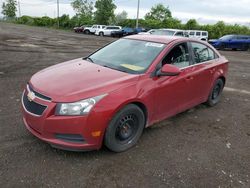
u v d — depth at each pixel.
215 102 6.21
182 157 3.89
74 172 3.37
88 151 3.81
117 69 4.22
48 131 3.38
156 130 4.69
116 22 60.22
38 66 9.66
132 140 3.98
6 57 11.16
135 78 3.90
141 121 4.02
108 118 3.46
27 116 3.60
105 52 4.95
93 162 3.59
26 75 8.06
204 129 4.91
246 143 4.50
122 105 3.58
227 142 4.48
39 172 3.32
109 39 31.83
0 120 4.64
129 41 5.05
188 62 4.96
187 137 4.54
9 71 8.47
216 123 5.24
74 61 4.77
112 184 3.21
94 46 19.81
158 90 4.16
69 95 3.35
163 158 3.82
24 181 3.15
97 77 3.81
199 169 3.64
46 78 3.84
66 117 3.30
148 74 4.08
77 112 3.30
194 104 5.36
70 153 3.74
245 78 10.00
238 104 6.56
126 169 3.51
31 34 29.38
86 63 4.54
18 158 3.56
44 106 3.38
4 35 23.94
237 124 5.28
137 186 3.21
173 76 4.45
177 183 3.32
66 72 4.03
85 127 3.35
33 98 3.53
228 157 4.00
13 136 4.11
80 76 3.84
